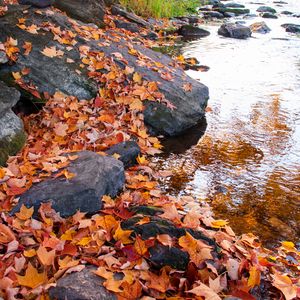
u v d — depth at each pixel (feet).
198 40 41.22
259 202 15.12
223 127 21.18
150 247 10.19
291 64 32.89
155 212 11.94
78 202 12.09
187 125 20.63
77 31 23.15
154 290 9.41
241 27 43.73
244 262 10.46
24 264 9.80
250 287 9.97
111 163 14.07
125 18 40.65
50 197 11.96
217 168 17.29
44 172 13.46
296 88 27.07
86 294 8.51
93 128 17.48
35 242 10.67
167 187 15.67
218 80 28.32
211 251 10.61
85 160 13.85
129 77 21.25
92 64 20.74
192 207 13.97
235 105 23.94
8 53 18.72
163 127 19.88
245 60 33.78
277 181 16.49
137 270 9.74
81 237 10.86
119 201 12.98
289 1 75.10
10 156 14.55
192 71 30.14
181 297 9.28
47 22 22.08
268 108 23.63
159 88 21.04
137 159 16.61
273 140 19.92
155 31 42.50
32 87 18.61
